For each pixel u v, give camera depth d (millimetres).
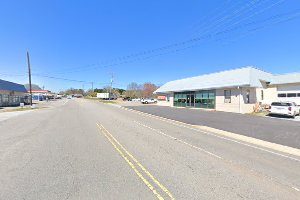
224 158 7359
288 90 27719
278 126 15367
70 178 5363
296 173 6012
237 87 25594
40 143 9250
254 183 5246
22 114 23750
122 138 10461
